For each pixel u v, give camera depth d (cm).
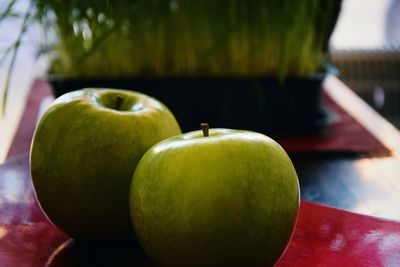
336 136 80
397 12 197
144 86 76
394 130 83
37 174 45
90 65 80
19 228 49
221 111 78
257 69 80
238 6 76
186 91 77
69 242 48
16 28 87
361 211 58
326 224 50
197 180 39
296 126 79
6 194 55
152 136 45
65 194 44
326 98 104
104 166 44
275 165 40
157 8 77
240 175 39
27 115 91
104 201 44
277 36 78
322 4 80
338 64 162
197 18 78
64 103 45
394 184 64
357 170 68
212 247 39
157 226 40
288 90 78
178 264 40
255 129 79
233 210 39
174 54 80
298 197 42
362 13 201
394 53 162
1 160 74
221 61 79
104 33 74
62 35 80
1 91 157
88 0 76
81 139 44
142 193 40
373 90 161
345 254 46
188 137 42
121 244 47
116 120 44
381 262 45
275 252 41
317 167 69
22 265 45
